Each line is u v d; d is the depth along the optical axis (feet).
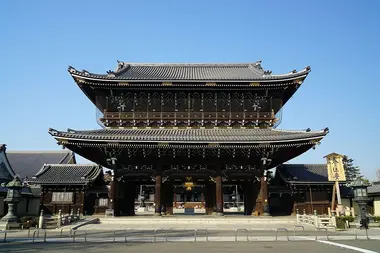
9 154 218.59
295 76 112.47
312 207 120.78
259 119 117.60
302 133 104.27
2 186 130.11
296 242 67.05
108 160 108.27
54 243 66.64
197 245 62.80
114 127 118.62
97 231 88.12
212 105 119.34
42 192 131.34
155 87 116.78
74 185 130.52
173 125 118.42
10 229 93.15
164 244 64.23
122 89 118.11
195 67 154.92
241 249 57.67
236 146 103.45
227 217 103.30
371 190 131.44
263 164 108.68
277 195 127.13
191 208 231.09
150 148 105.91
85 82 115.34
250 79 114.42
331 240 70.03
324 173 132.16
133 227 94.17
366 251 55.67
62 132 100.99
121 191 116.47
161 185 110.93
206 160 111.24
